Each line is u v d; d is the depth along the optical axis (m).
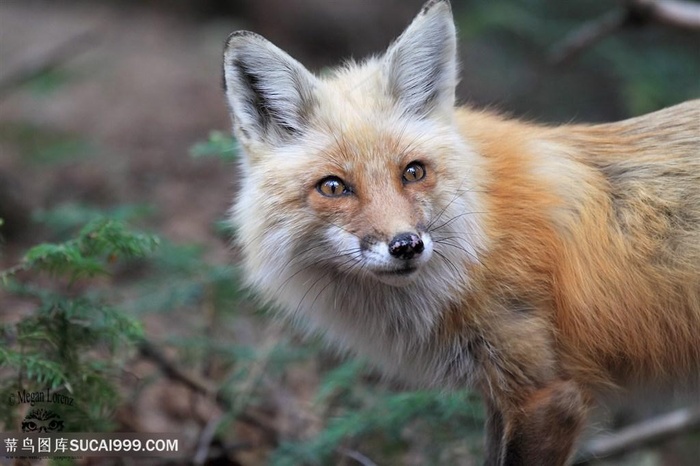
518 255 8.76
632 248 8.98
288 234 8.88
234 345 12.42
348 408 11.74
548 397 8.62
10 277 9.97
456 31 9.14
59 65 22.45
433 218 8.67
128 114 22.03
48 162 18.47
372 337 9.55
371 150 8.68
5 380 9.36
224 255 15.13
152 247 9.53
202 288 12.46
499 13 20.36
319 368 13.47
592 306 8.89
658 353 9.14
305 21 28.42
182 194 18.36
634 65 19.03
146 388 11.93
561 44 18.09
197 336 12.30
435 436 11.10
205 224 17.05
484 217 8.76
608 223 9.09
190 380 11.80
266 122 9.27
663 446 14.35
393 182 8.59
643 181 9.17
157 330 13.68
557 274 8.84
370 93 9.19
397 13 29.00
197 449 11.12
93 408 9.49
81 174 18.72
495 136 9.41
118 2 30.22
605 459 13.11
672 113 9.55
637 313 8.98
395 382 11.97
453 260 8.72
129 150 20.19
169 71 24.83
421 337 9.15
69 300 9.50
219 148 11.44
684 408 12.95
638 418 14.21
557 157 9.29
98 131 21.06
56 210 14.22
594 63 20.67
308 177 8.76
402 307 9.13
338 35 28.41
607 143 9.52
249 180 9.31
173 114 22.19
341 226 8.58
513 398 8.80
